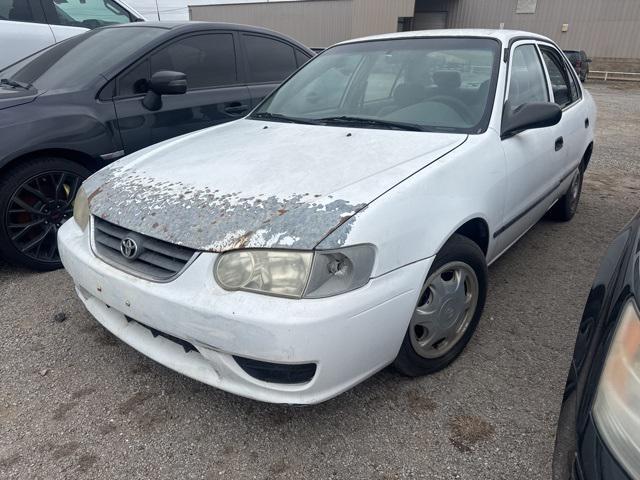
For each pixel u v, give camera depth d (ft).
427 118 8.59
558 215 14.03
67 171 10.68
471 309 7.81
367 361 6.02
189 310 5.73
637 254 4.43
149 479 5.90
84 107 10.90
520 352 8.23
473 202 7.23
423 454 6.22
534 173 9.43
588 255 12.09
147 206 6.66
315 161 7.18
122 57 11.89
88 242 7.17
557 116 8.16
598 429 3.61
